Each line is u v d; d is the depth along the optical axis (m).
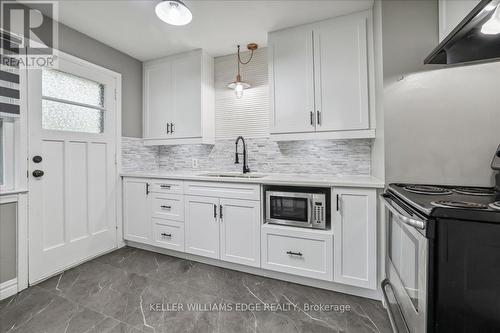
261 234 2.01
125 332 1.40
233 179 2.10
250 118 2.78
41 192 2.00
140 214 2.60
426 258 0.90
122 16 2.07
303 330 1.42
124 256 2.48
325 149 2.44
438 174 1.56
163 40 2.50
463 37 1.17
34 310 1.60
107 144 2.56
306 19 2.11
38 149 1.98
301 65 2.19
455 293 0.87
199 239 2.28
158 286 1.90
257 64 2.74
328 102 2.09
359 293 1.78
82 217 2.32
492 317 0.84
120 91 2.70
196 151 3.08
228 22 2.16
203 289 1.87
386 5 1.65
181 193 2.36
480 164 1.49
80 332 1.40
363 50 1.98
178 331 1.42
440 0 1.51
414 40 1.59
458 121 1.52
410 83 1.60
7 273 1.78
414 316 1.02
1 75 1.76
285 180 1.90
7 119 1.83
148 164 3.10
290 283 1.96
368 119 1.97
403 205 1.15
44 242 2.02
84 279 2.01
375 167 2.01
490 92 1.46
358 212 1.71
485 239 0.84
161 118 2.92
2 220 1.77
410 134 1.60
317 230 1.86
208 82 2.83
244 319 1.52
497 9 0.93
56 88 2.13
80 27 2.23
